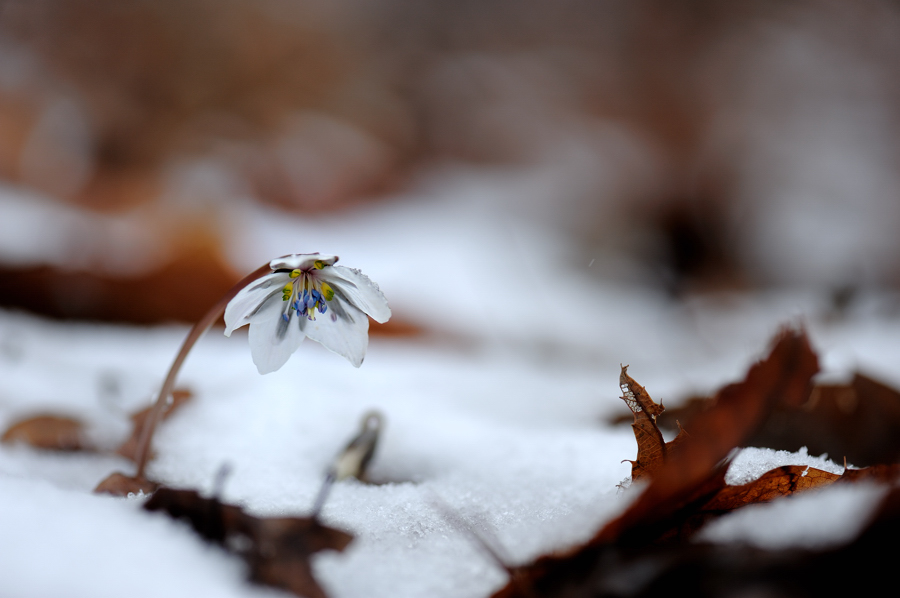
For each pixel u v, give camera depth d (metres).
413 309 0.74
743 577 0.29
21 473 0.35
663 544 0.30
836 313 0.68
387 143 1.40
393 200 1.26
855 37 1.52
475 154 1.46
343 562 0.31
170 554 0.30
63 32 1.21
